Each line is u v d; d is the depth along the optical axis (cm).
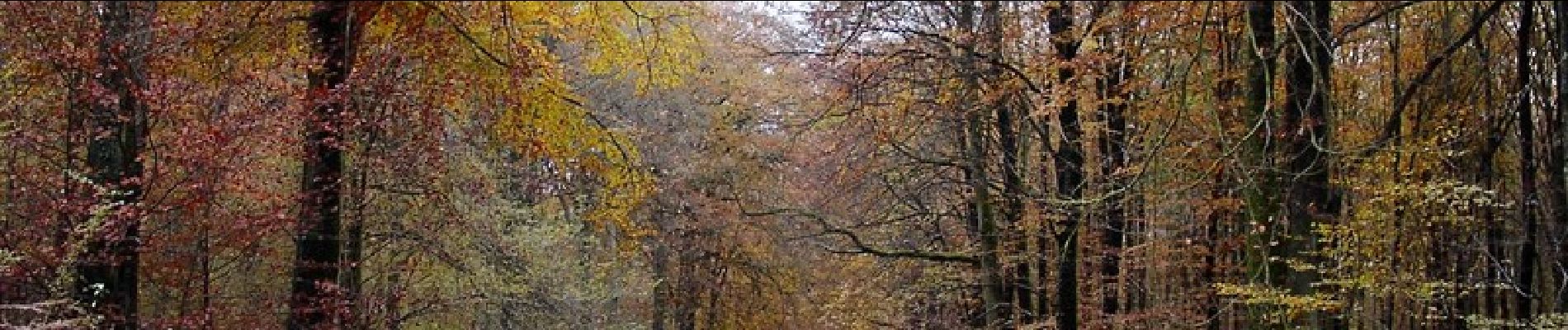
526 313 1856
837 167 1623
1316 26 964
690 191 2258
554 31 1008
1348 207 1309
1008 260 1533
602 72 1127
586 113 1132
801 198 2109
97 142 896
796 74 1545
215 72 907
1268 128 959
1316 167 986
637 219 2161
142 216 892
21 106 916
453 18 920
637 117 2170
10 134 894
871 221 1723
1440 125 1290
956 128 1509
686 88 2070
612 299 2275
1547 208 1506
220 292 1263
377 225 1538
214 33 857
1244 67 1085
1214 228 1482
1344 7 1169
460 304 1677
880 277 1947
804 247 2295
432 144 1281
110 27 837
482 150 1537
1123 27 1167
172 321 1008
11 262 832
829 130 1527
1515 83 1412
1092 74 1222
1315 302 1012
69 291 898
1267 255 1027
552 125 1111
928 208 1770
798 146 1931
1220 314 1427
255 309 1254
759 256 2567
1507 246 1580
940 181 1630
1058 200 1253
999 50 1290
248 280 1334
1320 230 1002
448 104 1129
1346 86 1455
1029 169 1566
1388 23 1373
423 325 1705
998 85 1292
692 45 1052
